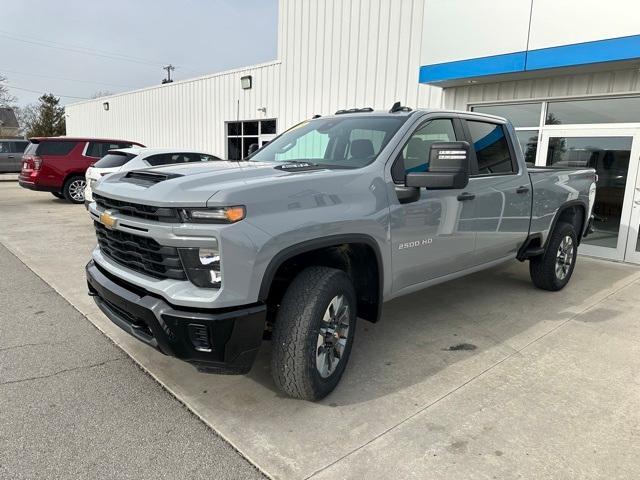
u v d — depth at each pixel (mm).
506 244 4738
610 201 7707
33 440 2672
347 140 3828
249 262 2578
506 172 4672
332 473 2451
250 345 2672
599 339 4262
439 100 9617
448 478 2424
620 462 2568
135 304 2725
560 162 8195
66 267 6480
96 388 3268
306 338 2859
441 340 4203
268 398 3174
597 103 7707
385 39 10586
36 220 10602
